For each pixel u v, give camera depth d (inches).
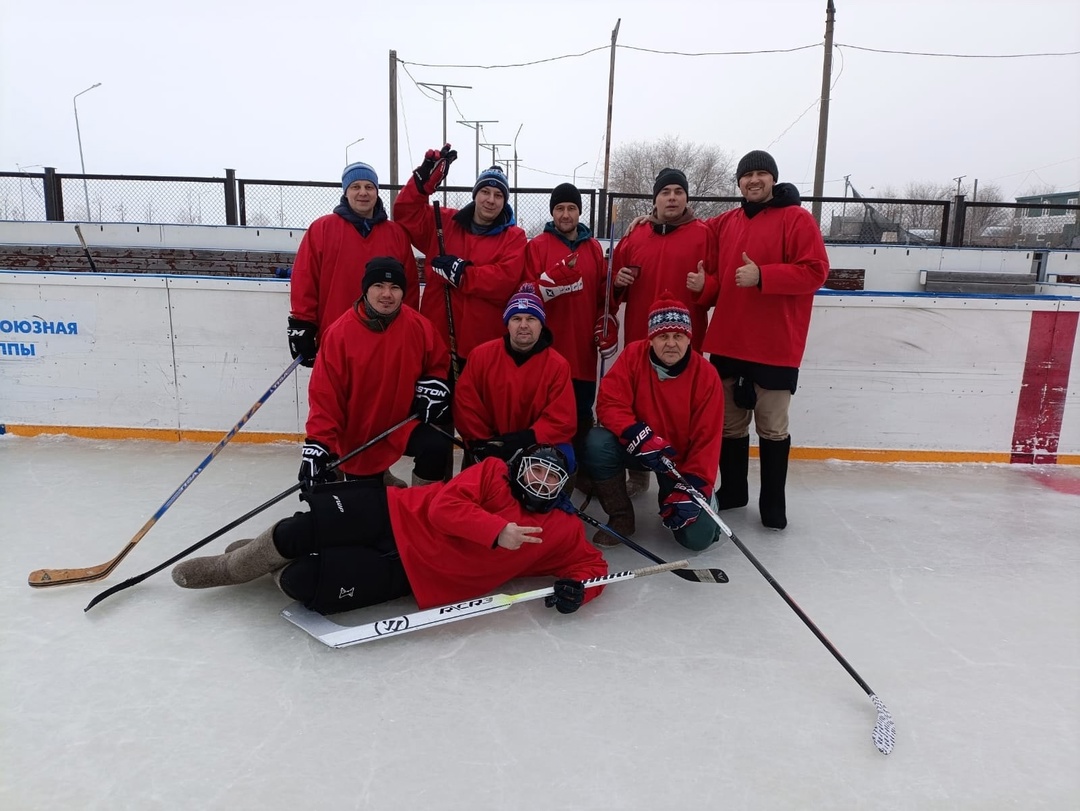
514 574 100.9
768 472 132.0
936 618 101.6
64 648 88.3
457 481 97.6
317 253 130.0
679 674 86.4
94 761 69.3
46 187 403.9
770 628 97.7
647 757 71.8
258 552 93.5
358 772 68.6
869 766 71.4
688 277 127.0
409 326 117.6
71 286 170.9
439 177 133.8
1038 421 173.5
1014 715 80.1
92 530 123.6
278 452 171.3
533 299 115.6
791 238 122.3
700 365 118.7
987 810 65.9
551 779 68.4
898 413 173.2
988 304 167.5
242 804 64.3
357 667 86.0
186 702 78.6
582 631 95.7
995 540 129.6
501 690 82.3
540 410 118.0
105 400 176.4
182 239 409.1
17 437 177.6
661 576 112.7
